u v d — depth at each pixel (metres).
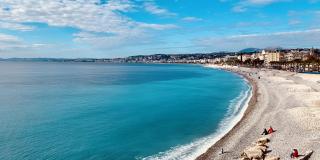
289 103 67.31
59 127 51.44
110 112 64.69
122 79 156.25
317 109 56.50
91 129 50.34
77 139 44.66
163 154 38.47
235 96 90.12
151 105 74.12
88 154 38.53
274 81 124.56
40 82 133.88
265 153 34.88
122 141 43.88
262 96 83.25
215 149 38.69
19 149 39.94
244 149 37.41
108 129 50.44
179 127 51.75
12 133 47.34
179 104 75.69
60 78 158.88
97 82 135.88
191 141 43.59
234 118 57.53
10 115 60.78
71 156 37.75
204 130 49.50
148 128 51.22
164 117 59.94
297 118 50.16
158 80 152.12
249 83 132.88
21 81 138.75
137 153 38.94
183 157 37.12
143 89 109.75
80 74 197.88
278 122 49.22
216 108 69.31
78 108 69.00
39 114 61.94
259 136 42.84
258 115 56.56
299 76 139.12
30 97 86.38
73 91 101.25
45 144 42.12
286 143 37.88
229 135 44.66
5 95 90.44
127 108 69.69
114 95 92.25
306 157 32.47
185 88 114.00
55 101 79.19
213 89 110.56
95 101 79.69
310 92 83.69
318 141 37.47
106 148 40.81
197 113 63.62
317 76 134.50
